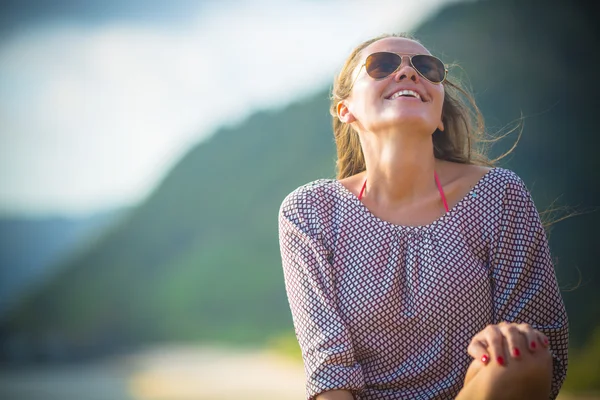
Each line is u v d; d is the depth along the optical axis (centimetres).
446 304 221
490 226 230
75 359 3384
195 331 3559
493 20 3688
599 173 2748
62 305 4353
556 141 2948
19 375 2759
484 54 3519
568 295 2077
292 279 241
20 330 4200
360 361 231
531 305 226
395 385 225
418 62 235
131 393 2127
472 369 186
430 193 237
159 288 4112
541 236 232
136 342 3653
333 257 236
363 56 245
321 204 243
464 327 223
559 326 226
